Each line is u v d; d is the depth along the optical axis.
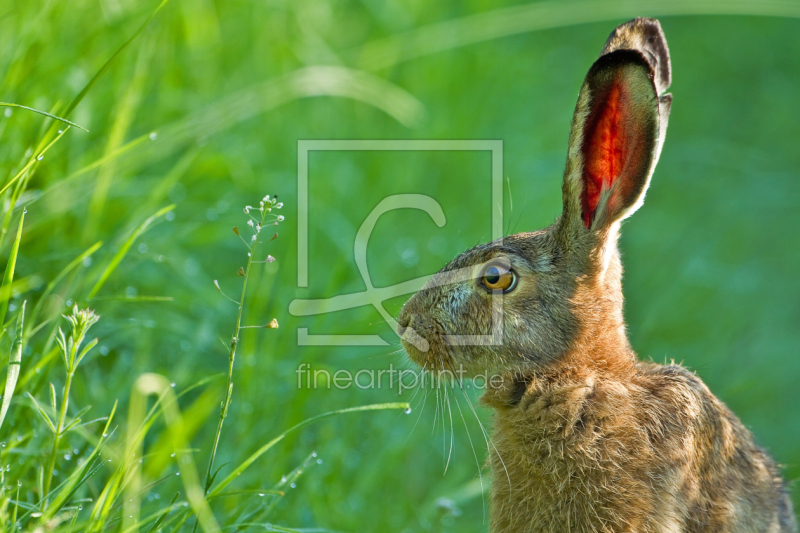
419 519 8.54
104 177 8.59
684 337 12.27
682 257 13.06
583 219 6.79
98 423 7.65
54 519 5.49
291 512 7.95
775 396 11.75
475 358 6.98
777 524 7.59
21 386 6.59
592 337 7.02
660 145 7.41
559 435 6.89
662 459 6.77
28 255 8.33
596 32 18.41
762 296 13.21
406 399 9.55
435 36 12.91
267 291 8.96
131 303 8.70
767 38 18.75
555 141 14.38
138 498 6.51
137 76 9.23
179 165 9.13
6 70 8.12
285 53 12.20
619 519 6.71
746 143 15.98
